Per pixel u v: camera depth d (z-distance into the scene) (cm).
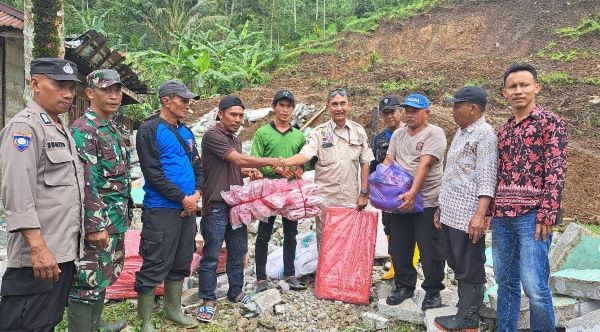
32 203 275
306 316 440
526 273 338
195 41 2114
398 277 445
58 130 298
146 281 386
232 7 3062
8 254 288
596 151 1037
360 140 492
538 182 336
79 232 304
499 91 1412
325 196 487
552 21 2381
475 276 372
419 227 425
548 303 339
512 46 2377
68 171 297
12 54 971
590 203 848
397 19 2897
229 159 428
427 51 2655
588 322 353
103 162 350
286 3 3538
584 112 1246
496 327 405
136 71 1184
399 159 443
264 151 482
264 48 2697
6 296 284
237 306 452
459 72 1688
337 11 3525
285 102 476
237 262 454
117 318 421
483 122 368
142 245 391
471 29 2630
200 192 418
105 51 855
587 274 400
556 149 325
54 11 568
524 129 340
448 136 1041
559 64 1720
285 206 445
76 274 332
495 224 360
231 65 2016
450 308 408
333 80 1902
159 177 380
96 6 2669
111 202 356
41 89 292
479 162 359
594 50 1806
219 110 441
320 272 475
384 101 509
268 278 519
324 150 486
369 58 2117
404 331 415
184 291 479
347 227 480
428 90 1449
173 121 400
